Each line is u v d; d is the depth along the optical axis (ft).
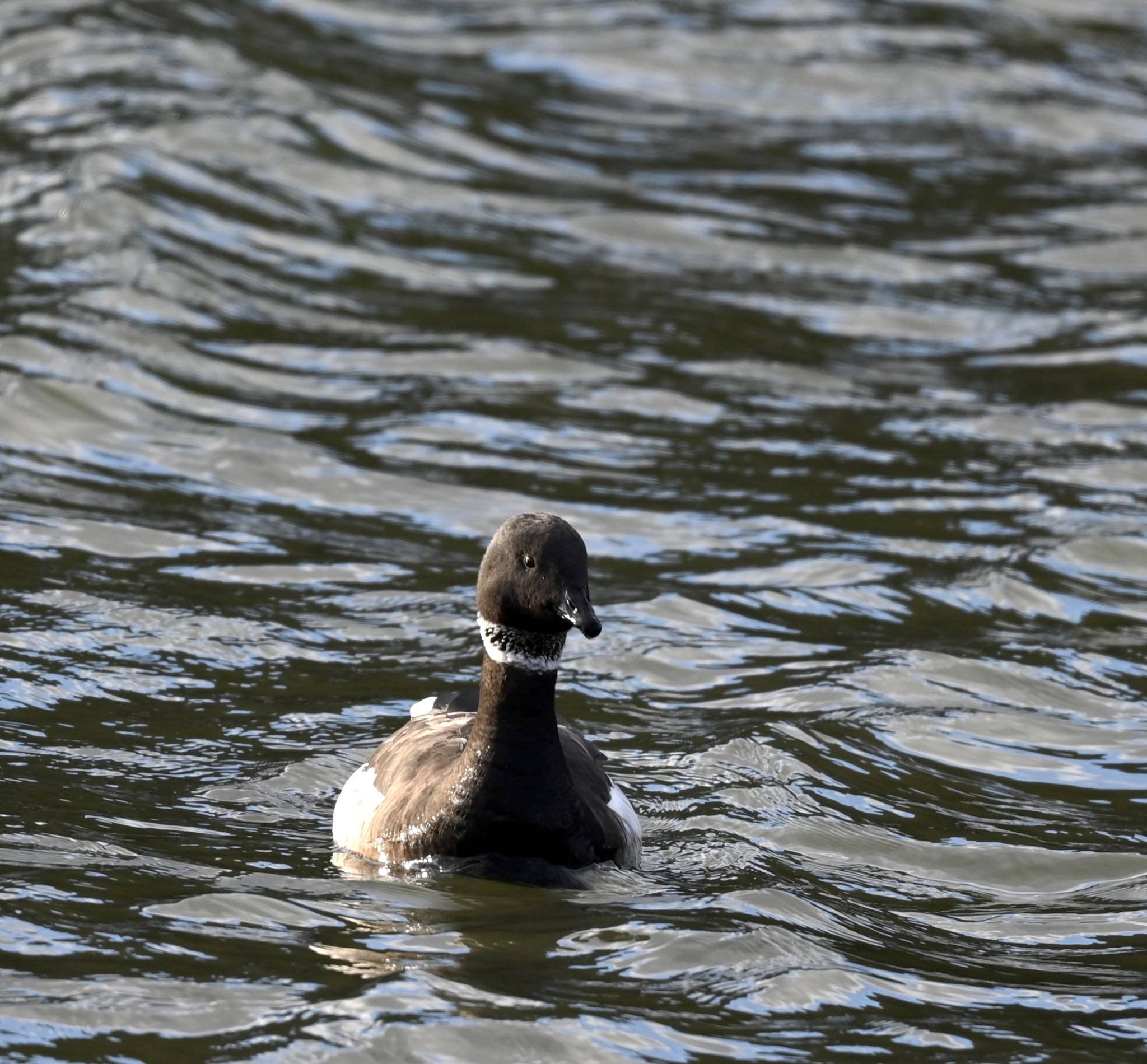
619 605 49.60
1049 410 65.57
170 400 61.26
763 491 58.03
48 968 29.12
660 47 105.91
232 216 76.48
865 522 55.88
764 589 51.06
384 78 96.02
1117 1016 29.45
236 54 91.86
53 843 34.37
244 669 44.50
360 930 31.01
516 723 33.12
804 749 41.42
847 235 83.30
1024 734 43.34
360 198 81.15
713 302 74.90
